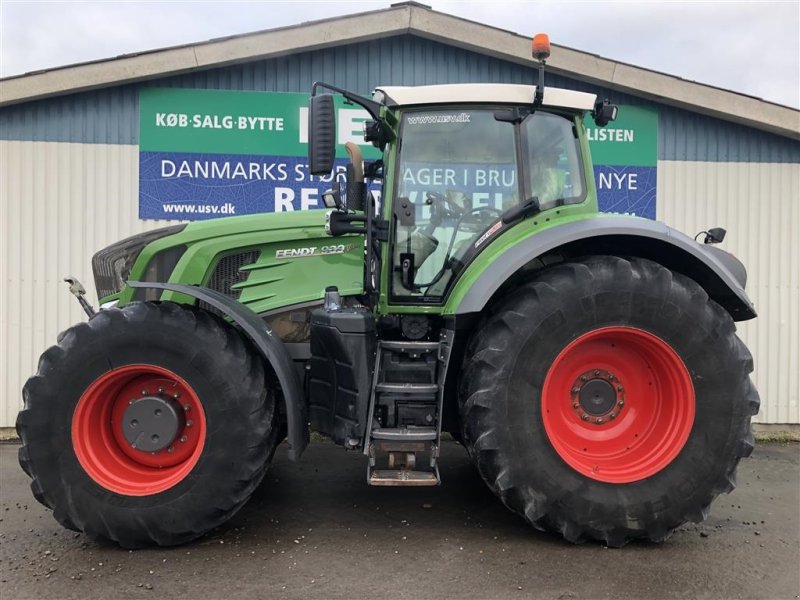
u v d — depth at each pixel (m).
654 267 3.24
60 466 3.09
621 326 3.21
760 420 6.27
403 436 3.17
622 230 3.30
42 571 2.93
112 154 5.84
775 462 5.21
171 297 3.75
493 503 3.93
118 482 3.15
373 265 3.72
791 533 3.50
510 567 3.00
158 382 3.29
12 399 5.81
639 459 3.29
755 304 6.29
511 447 3.14
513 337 3.16
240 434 3.13
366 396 3.27
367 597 2.69
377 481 3.08
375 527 3.51
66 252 5.84
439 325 3.66
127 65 5.62
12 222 5.78
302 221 3.90
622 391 3.41
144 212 5.89
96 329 3.14
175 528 3.11
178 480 3.12
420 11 5.78
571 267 3.24
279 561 3.05
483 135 3.59
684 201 6.25
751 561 3.11
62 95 5.75
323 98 3.08
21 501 3.96
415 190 3.60
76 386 3.12
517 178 3.58
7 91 5.55
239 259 3.86
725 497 4.20
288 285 3.86
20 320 5.81
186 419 3.28
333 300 3.52
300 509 3.80
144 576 2.88
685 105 6.10
